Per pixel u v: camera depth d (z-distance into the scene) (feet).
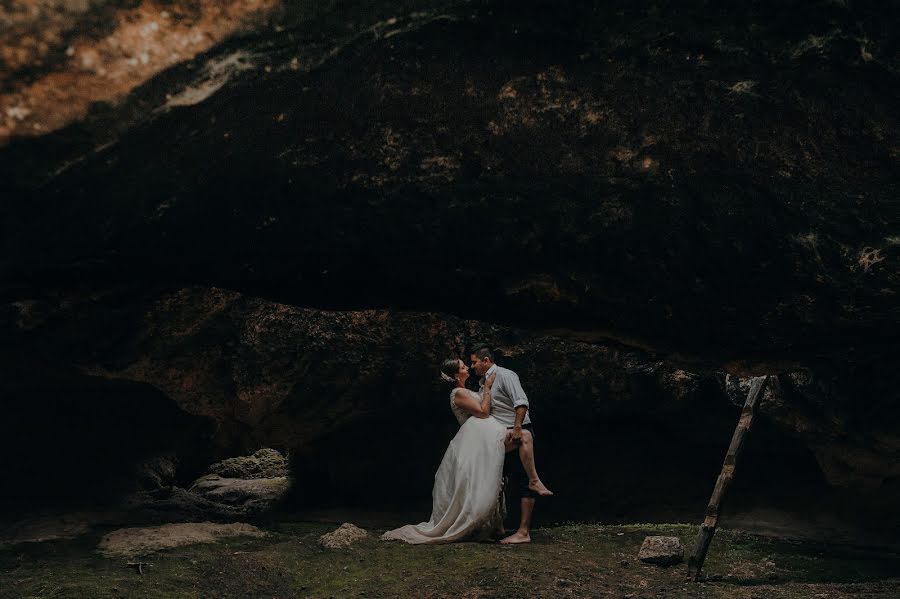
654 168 12.34
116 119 9.68
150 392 24.76
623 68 11.12
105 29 8.96
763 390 16.08
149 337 21.39
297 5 9.59
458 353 24.53
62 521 19.97
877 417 17.48
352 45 10.28
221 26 9.41
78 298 13.88
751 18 10.42
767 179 12.17
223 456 28.53
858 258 12.58
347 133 11.76
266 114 10.98
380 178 12.53
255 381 23.66
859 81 10.80
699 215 12.85
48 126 9.41
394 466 27.40
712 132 11.76
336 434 27.81
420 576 15.60
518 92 11.41
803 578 15.28
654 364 23.81
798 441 22.34
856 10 10.18
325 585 15.40
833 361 15.53
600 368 24.30
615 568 15.93
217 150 11.28
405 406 26.11
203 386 23.43
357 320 23.77
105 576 15.38
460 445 18.79
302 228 13.11
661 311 14.76
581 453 26.40
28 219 10.68
